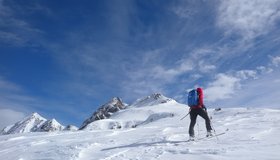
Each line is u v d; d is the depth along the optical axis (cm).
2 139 2072
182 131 1728
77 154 1180
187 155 1017
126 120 14212
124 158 1065
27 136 2055
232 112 3384
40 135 2042
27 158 1261
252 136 1320
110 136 1689
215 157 959
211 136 1369
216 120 2398
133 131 1897
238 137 1312
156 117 6538
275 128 1544
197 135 1493
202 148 1109
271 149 1025
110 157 1098
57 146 1439
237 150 1029
